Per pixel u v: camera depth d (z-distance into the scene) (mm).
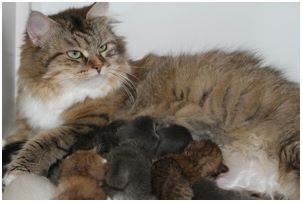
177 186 640
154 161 693
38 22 753
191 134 770
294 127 714
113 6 943
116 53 791
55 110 775
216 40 947
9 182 669
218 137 765
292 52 933
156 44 956
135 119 752
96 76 753
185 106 782
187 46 951
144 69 839
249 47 940
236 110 751
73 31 756
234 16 939
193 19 945
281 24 929
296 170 683
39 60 758
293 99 745
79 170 638
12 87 901
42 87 759
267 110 737
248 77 770
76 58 751
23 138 799
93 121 766
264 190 699
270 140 723
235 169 730
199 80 782
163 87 803
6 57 867
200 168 676
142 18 950
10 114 888
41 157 717
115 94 791
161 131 733
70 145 736
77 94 769
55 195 619
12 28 897
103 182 644
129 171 648
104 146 718
